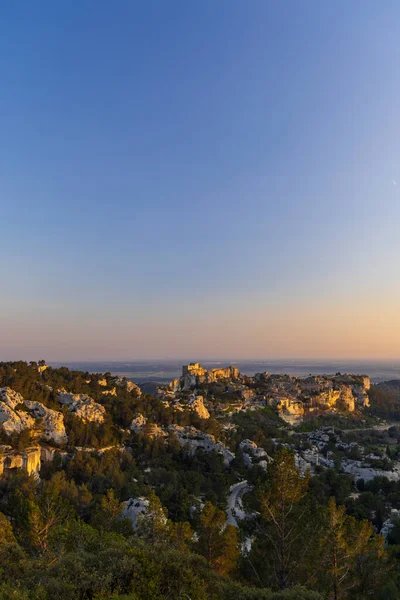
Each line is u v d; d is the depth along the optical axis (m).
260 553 41.59
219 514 50.19
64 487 86.62
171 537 50.97
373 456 147.88
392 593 42.62
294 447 160.12
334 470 123.81
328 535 37.97
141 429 138.75
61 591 28.08
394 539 78.69
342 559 39.03
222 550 47.72
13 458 94.75
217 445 139.50
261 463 133.62
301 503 42.56
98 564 31.53
